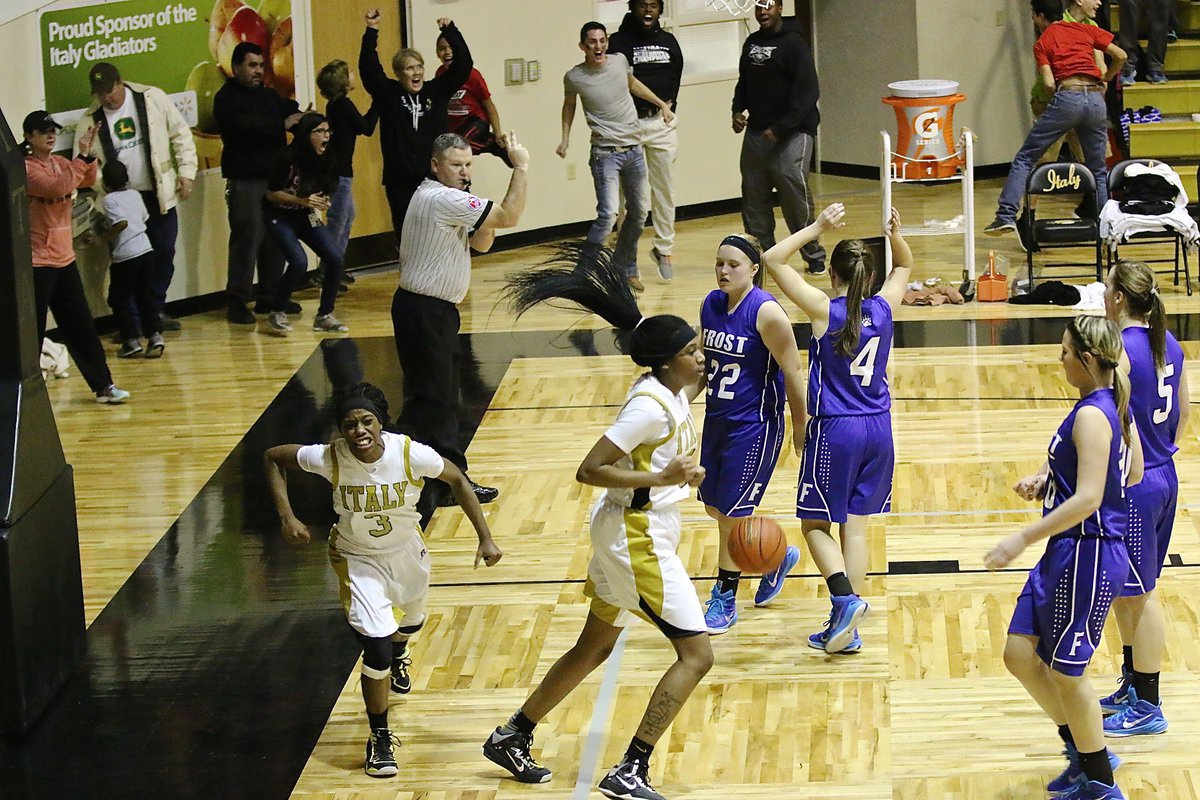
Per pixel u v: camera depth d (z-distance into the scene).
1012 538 5.62
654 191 15.95
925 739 6.61
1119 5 17.64
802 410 7.34
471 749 6.73
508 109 18.17
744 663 7.42
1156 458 6.31
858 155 21.92
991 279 14.67
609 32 19.34
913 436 10.77
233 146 14.83
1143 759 6.35
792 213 15.91
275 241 14.56
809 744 6.61
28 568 7.06
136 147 14.09
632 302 6.92
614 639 6.31
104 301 15.01
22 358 7.24
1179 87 17.52
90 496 10.37
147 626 8.20
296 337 14.64
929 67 20.69
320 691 7.36
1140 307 6.27
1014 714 6.80
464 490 6.58
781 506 9.59
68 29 14.18
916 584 8.26
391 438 6.48
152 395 12.83
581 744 6.71
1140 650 6.48
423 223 9.19
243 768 6.62
